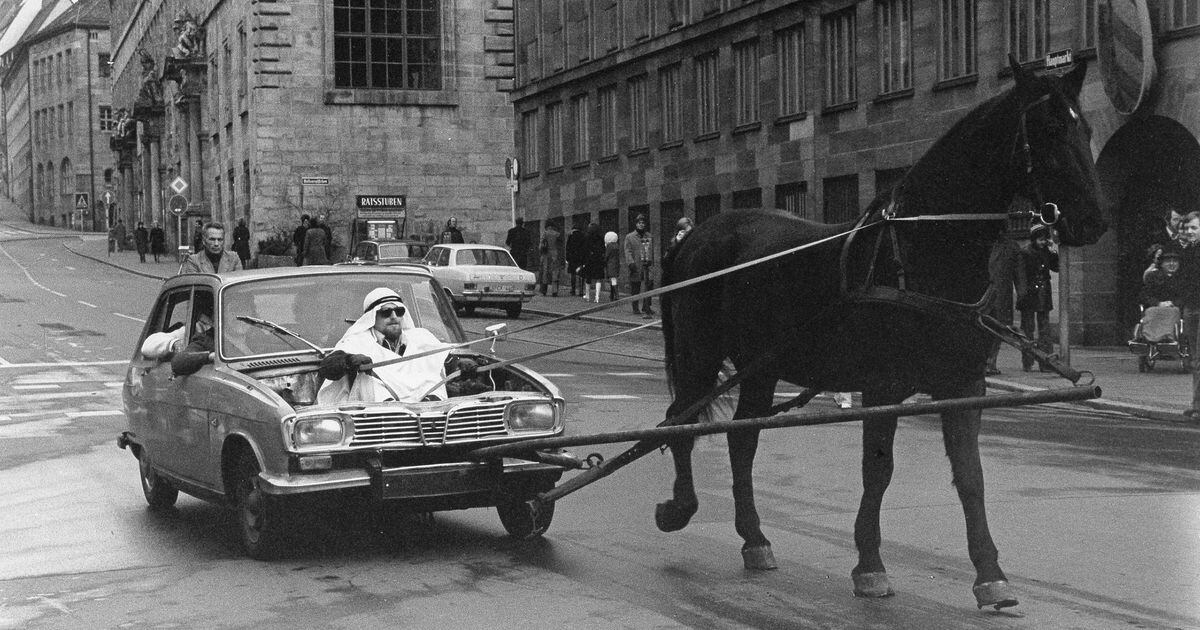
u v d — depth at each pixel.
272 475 8.66
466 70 58.50
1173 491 10.80
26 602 7.83
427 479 8.76
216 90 69.94
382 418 8.82
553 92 51.12
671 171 42.22
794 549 8.91
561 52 50.34
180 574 8.52
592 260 40.28
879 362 7.37
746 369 8.00
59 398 19.16
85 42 144.25
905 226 7.23
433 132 58.22
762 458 12.90
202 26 73.06
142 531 10.01
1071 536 9.08
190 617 7.42
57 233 120.06
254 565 8.76
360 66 57.66
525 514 9.27
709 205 40.44
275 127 56.59
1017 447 13.45
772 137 36.66
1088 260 25.66
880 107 31.95
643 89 44.31
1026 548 8.73
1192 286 20.48
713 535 9.48
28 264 70.94
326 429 8.66
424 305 10.47
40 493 11.75
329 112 57.16
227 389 9.28
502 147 58.97
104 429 15.88
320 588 8.05
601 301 40.38
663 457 13.30
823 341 7.67
